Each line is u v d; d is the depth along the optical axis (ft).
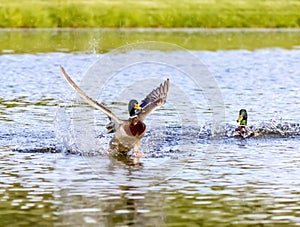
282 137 75.56
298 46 162.09
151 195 54.39
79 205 51.83
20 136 73.31
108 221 48.52
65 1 197.47
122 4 198.59
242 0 209.77
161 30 189.16
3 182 57.26
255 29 197.67
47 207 51.31
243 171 61.26
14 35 174.29
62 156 66.13
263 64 133.28
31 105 91.61
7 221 48.24
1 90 102.94
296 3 210.59
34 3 195.62
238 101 96.48
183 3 203.31
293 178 59.00
